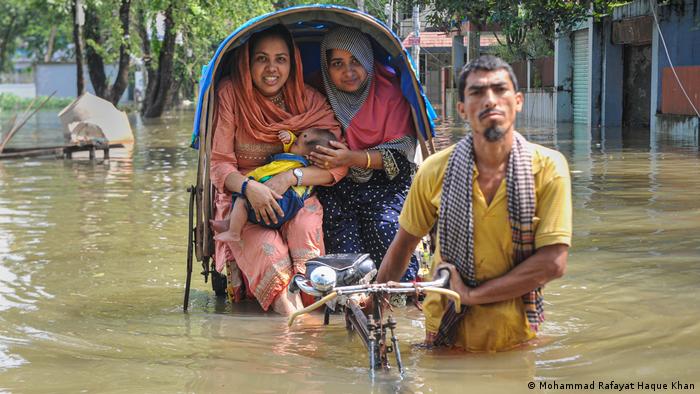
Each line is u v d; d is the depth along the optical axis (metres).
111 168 14.56
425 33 44.31
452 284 4.30
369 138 6.12
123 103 51.72
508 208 4.16
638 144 16.23
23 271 6.92
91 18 30.95
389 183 6.23
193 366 4.45
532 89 28.83
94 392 4.07
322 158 5.91
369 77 6.22
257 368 4.38
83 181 12.77
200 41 31.69
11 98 52.41
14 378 4.31
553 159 4.18
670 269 6.25
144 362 4.54
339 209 6.12
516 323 4.41
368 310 4.94
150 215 9.52
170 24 30.36
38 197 11.11
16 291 6.29
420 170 4.48
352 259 4.70
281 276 5.72
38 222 9.16
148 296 6.20
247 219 5.85
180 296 6.22
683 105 18.22
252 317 5.60
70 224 9.02
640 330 4.80
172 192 11.38
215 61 5.84
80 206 10.27
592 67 23.17
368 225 6.11
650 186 10.38
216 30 28.52
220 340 4.98
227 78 6.16
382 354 4.23
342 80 6.14
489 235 4.23
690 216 8.30
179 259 7.37
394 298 5.78
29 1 47.38
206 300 6.10
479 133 4.09
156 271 6.95
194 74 37.88
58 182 12.70
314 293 4.47
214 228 5.95
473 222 4.23
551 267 4.13
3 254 7.57
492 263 4.27
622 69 22.92
